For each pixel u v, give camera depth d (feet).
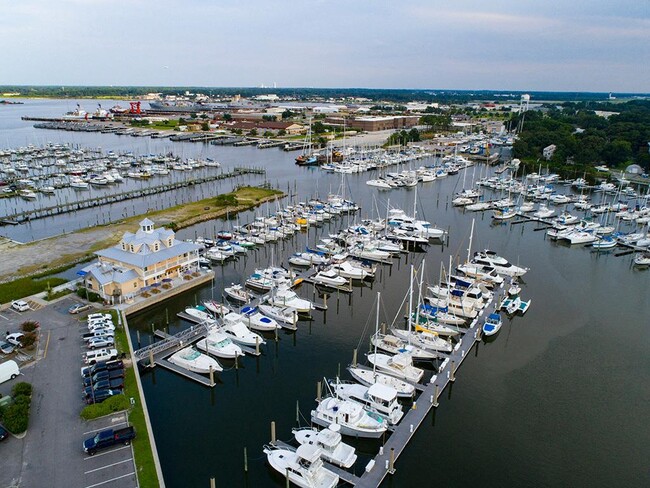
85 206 518.37
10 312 245.04
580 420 187.83
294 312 261.85
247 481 155.94
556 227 443.73
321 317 273.54
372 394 183.11
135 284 274.57
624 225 469.16
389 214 482.69
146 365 213.05
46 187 593.42
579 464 165.48
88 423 161.79
